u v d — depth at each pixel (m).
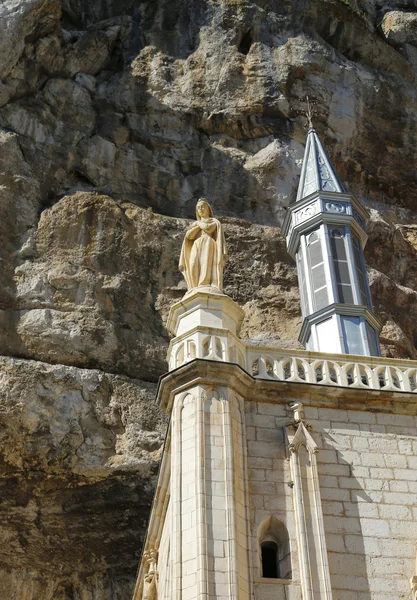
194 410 18.27
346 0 39.34
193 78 37.09
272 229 34.91
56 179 33.88
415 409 19.70
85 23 38.56
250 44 38.25
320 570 16.95
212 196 35.47
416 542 17.80
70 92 35.31
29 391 29.17
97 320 31.16
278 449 18.55
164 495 21.12
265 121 36.88
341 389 19.50
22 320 30.48
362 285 26.36
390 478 18.61
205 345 19.27
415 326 35.00
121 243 32.81
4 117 33.88
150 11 38.62
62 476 29.41
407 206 38.12
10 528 29.98
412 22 40.34
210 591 15.98
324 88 37.59
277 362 19.91
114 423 29.75
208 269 20.86
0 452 28.94
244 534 17.11
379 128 38.03
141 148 35.66
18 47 34.06
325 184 28.38
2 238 31.66
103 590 30.23
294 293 33.94
